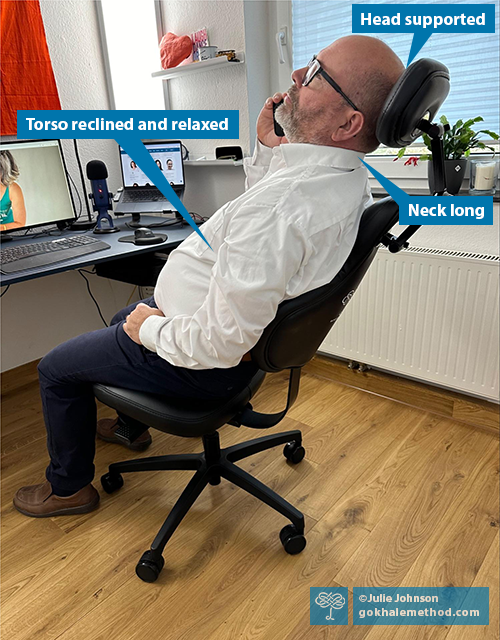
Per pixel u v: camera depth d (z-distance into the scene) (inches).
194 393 49.1
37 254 69.1
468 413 77.4
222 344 40.2
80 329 101.8
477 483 64.2
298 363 47.1
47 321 96.0
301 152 42.6
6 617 48.6
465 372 74.0
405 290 75.7
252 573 52.6
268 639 45.9
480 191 69.9
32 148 81.1
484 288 68.6
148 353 48.4
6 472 69.3
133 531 58.6
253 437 75.3
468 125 67.0
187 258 45.9
